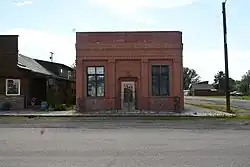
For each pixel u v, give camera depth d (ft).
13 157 30.66
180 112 88.58
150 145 37.45
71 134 47.80
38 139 42.55
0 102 101.50
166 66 94.94
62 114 82.89
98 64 95.09
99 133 48.98
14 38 103.86
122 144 38.24
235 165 26.96
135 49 94.73
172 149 34.73
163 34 94.63
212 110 98.37
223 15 93.71
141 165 27.12
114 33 94.99
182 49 95.04
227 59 93.71
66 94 142.31
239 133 49.29
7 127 57.93
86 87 94.89
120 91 94.99
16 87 104.22
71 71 167.32
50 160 29.25
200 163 27.78
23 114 82.94
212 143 38.86
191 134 47.83
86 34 94.94
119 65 95.25
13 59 103.65
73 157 30.58
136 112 87.30
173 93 94.17
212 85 401.29
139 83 94.73
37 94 119.03
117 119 72.74
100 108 94.02
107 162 28.32
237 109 102.99
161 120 70.54
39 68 130.21
